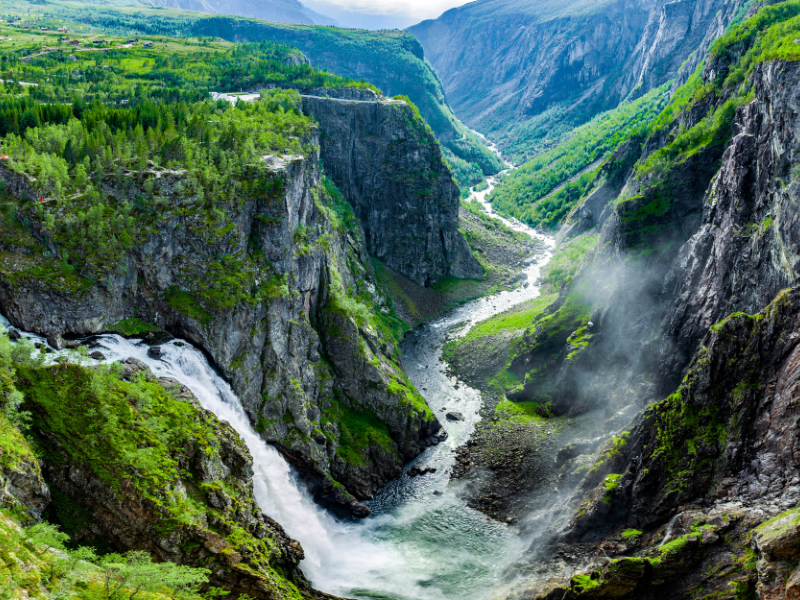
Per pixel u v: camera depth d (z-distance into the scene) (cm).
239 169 12031
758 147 10969
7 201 9894
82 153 11025
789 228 9475
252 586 7938
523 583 9212
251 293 11462
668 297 13150
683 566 7975
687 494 8925
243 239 11712
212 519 8456
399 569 9975
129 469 8025
